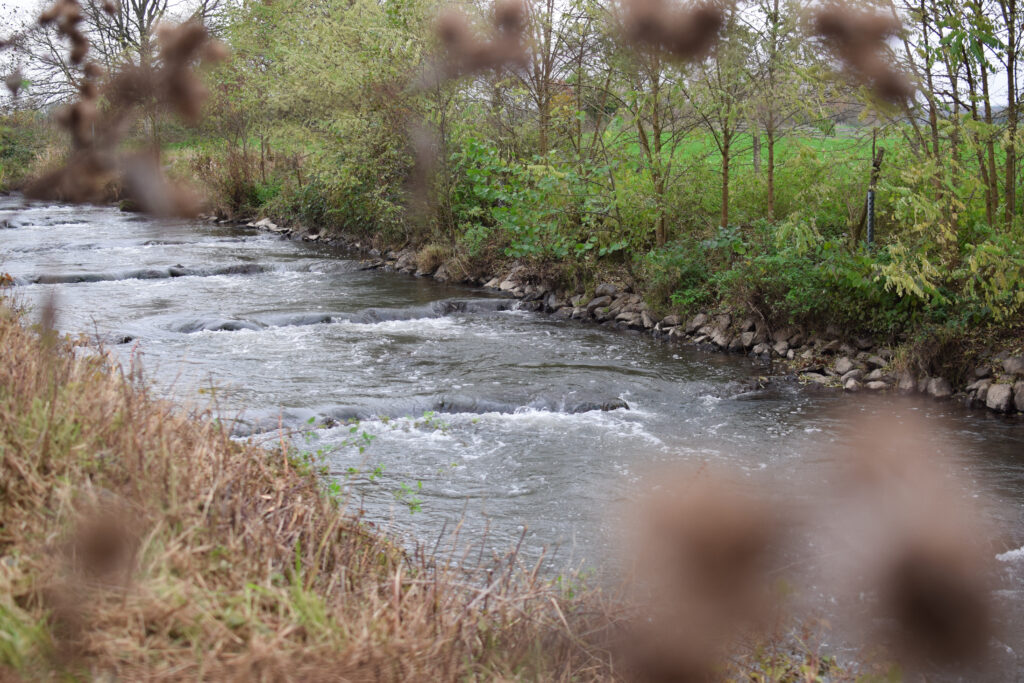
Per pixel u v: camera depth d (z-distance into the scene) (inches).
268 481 162.7
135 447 141.6
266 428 315.9
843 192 485.1
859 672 166.2
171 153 847.1
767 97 458.9
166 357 420.2
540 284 594.6
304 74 855.7
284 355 434.3
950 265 406.0
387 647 112.7
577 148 585.6
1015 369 361.1
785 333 446.9
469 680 124.0
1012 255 364.8
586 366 421.1
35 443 137.6
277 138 1005.8
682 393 383.2
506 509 257.0
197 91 100.3
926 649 177.0
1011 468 291.4
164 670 101.6
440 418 344.5
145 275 673.6
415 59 674.2
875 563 201.2
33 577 111.7
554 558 220.1
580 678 135.6
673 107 519.5
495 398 365.4
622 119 576.1
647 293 518.0
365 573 142.9
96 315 511.5
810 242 430.0
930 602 187.3
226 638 108.2
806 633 177.5
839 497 255.9
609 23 491.2
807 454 305.7
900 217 411.2
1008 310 370.3
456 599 138.2
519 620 141.7
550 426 339.9
